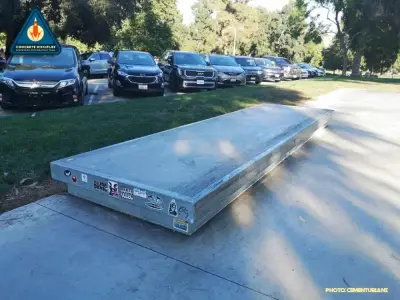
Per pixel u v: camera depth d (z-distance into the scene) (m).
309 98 11.48
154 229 3.05
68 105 8.77
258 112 6.94
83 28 26.59
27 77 8.28
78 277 2.42
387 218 3.35
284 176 4.35
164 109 8.06
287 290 2.33
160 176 3.24
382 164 4.95
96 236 2.93
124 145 4.32
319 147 5.70
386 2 29.38
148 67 11.76
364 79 24.12
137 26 37.69
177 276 2.45
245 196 3.72
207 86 13.73
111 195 3.21
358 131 6.93
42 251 2.70
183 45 63.44
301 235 3.01
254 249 2.79
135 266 2.55
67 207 3.42
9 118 6.93
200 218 2.93
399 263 2.65
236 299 2.24
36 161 4.50
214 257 2.67
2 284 2.34
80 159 3.74
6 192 3.71
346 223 3.23
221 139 4.63
